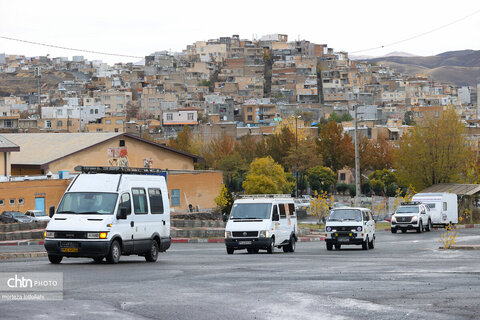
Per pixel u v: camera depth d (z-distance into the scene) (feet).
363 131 528.22
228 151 397.80
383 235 160.86
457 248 104.99
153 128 638.53
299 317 37.32
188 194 240.12
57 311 38.06
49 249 69.41
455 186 227.20
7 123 570.87
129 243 72.23
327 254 95.96
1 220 177.99
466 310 39.37
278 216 101.50
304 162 352.49
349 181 469.57
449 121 243.60
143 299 43.09
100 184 72.28
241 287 49.47
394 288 48.93
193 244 128.77
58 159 223.51
